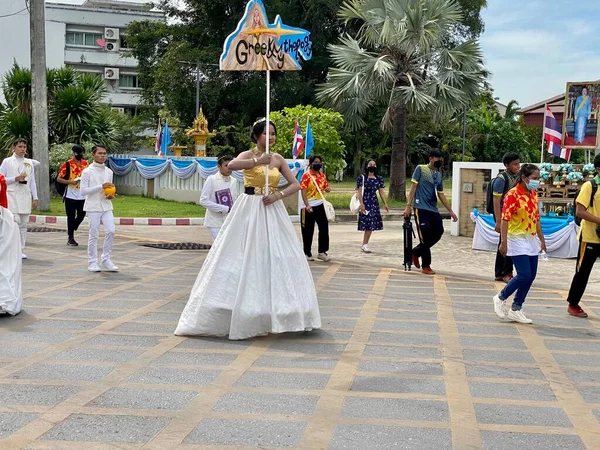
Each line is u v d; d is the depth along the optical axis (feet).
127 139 149.07
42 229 55.06
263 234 22.88
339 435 14.76
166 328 23.88
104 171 35.42
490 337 23.59
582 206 26.45
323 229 40.88
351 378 18.69
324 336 23.18
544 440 14.74
